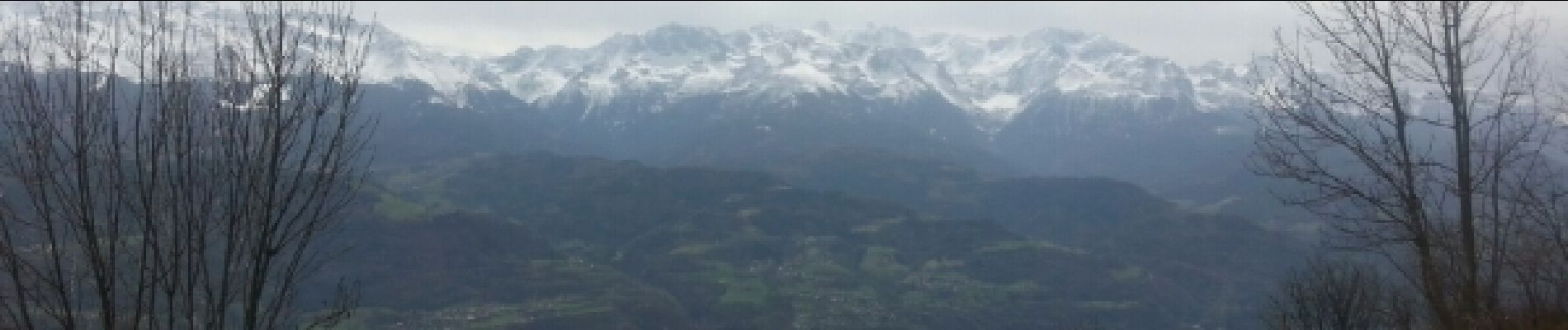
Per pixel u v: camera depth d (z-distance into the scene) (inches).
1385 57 753.6
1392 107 758.5
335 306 695.7
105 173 588.7
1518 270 794.8
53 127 576.1
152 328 593.3
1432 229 762.2
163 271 599.5
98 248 580.1
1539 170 755.4
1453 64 742.5
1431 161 759.1
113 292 581.9
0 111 563.5
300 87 630.5
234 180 616.4
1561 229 763.4
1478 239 770.8
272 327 625.9
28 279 563.5
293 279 637.9
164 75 605.9
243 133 616.7
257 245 614.9
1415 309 967.0
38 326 569.6
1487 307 762.2
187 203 606.9
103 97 592.7
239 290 611.8
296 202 630.5
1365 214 784.3
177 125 607.5
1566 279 791.1
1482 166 749.9
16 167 564.4
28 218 568.1
